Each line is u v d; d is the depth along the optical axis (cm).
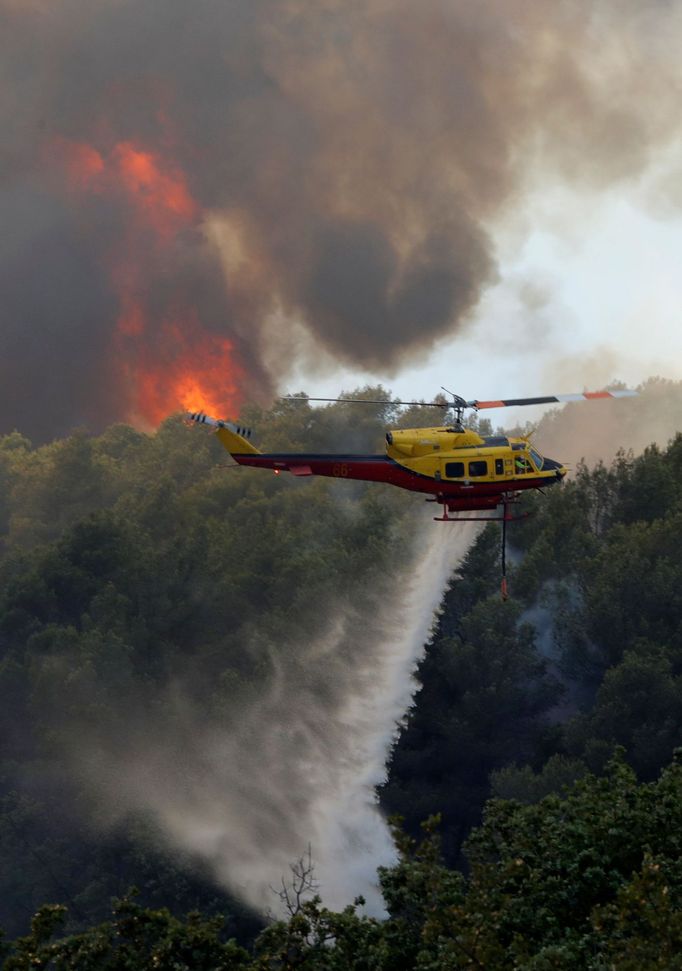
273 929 2956
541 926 2830
